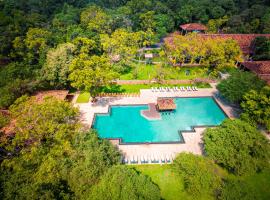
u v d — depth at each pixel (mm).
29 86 36156
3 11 67062
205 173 22375
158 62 57438
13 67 39500
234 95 36688
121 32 58031
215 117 37719
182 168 23656
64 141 23344
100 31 66312
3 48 47969
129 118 37125
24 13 75250
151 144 31484
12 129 26859
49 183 20547
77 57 41812
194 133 33750
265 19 69438
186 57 54562
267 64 47719
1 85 37656
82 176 20781
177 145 31281
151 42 64688
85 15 74125
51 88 42656
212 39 53969
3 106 31406
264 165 25234
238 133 25469
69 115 27172
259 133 26391
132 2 82750
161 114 38156
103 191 19234
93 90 39312
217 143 25844
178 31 82875
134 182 20016
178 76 49906
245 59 56469
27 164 21641
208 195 23203
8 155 24672
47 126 23812
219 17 82312
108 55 51656
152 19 72500
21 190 19000
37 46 49000
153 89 44875
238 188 21359
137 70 52062
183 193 24125
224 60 48031
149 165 27703
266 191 24531
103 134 33656
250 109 31859
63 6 89688
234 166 24391
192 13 81312
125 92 43906
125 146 31156
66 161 22078
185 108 39969
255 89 36156
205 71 50625
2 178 20203
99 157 22109
